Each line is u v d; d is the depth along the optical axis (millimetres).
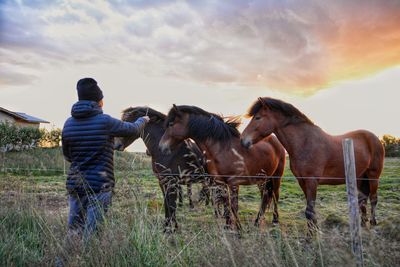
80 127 2973
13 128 20328
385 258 2408
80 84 3053
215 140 5035
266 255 2564
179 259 2703
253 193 8492
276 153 5906
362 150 4922
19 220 3822
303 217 5555
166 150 5125
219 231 2979
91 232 2820
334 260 2393
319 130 4613
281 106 4566
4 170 6059
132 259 2641
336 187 9008
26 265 2898
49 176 11203
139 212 3170
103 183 2941
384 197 7297
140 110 5566
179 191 4844
